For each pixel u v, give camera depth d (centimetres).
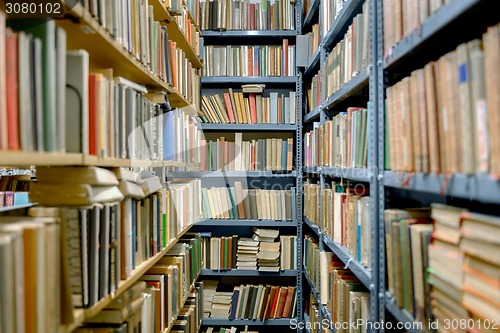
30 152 75
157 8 191
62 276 89
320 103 244
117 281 115
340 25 196
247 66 318
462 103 78
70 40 117
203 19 317
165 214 184
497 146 67
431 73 90
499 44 67
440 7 87
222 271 306
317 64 286
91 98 107
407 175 105
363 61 146
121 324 119
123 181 126
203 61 316
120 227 125
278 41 343
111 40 121
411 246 106
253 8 318
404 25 108
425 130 94
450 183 83
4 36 73
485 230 73
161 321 171
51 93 85
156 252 167
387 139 124
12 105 74
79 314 94
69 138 99
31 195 104
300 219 306
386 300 122
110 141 118
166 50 200
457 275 83
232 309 301
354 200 158
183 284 219
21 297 75
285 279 340
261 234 306
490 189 69
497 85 67
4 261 70
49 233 83
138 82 185
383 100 126
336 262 202
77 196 101
